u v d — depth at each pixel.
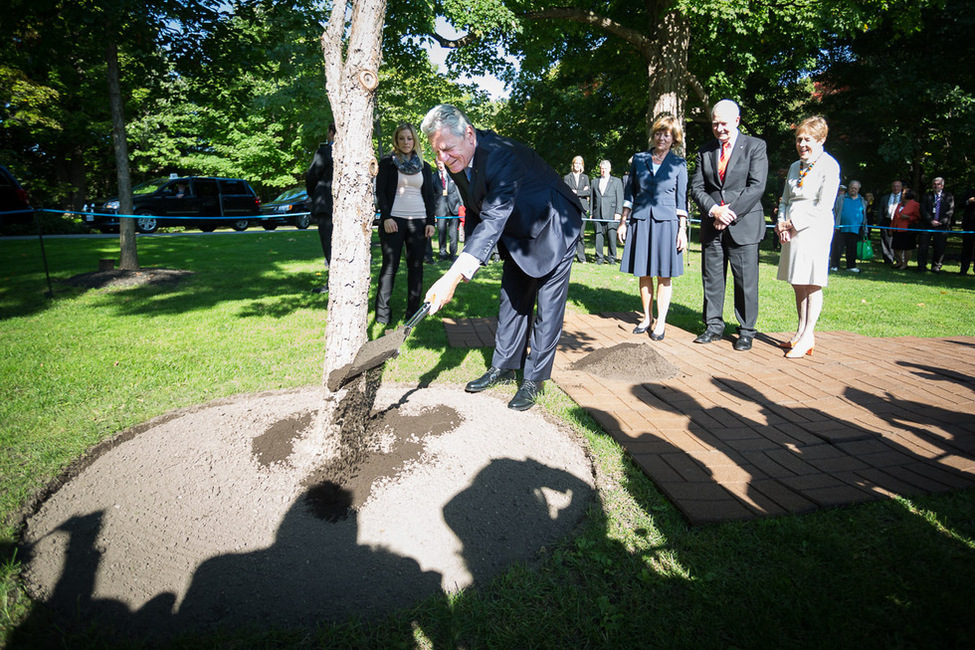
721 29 11.37
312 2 9.29
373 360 2.53
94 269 9.45
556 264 3.48
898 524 2.32
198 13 8.10
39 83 19.14
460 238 14.18
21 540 2.29
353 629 1.84
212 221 21.09
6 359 4.44
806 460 2.88
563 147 23.47
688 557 2.14
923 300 7.59
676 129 5.07
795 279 4.65
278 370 4.26
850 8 10.66
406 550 2.23
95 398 3.68
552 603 1.95
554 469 2.84
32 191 21.31
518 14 11.57
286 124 27.55
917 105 15.05
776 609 1.87
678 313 6.73
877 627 1.79
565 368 4.44
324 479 2.65
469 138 3.17
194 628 1.87
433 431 3.17
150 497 2.55
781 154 21.70
